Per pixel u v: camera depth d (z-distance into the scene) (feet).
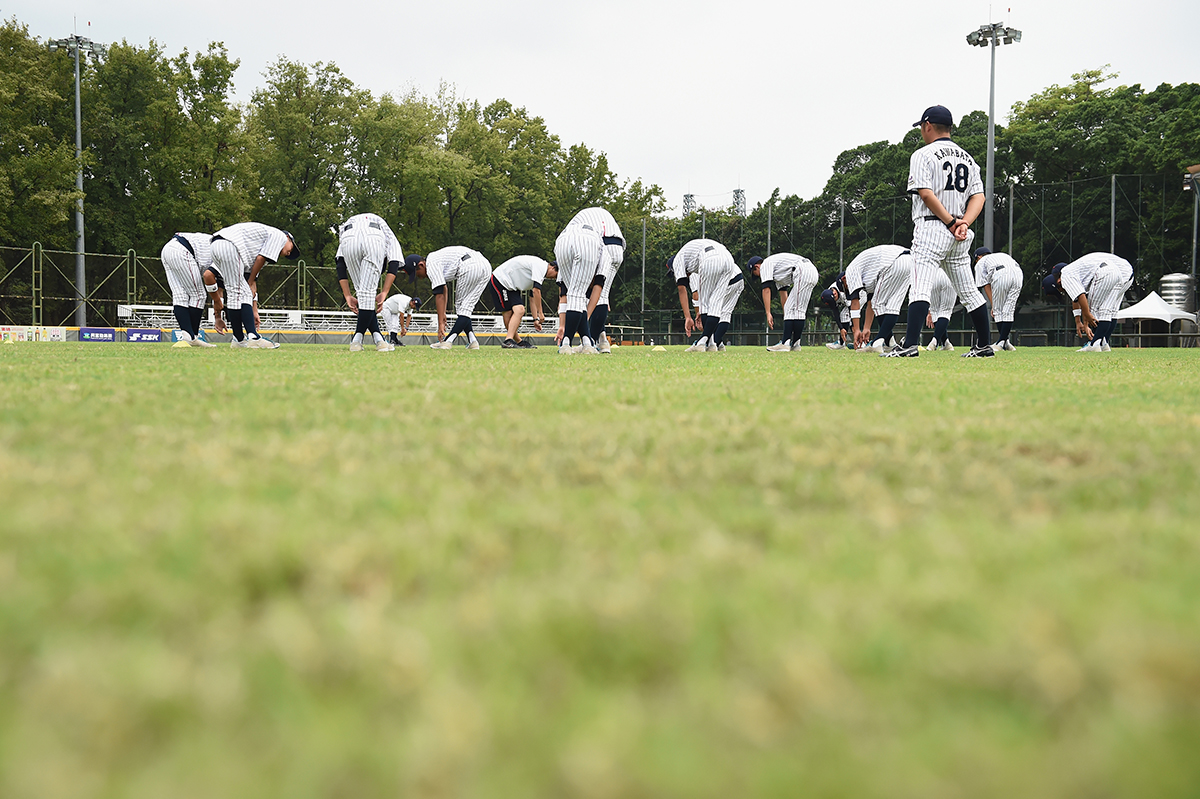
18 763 1.70
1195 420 8.59
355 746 1.79
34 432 6.88
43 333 74.54
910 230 131.64
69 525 3.62
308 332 100.63
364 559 3.15
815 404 10.39
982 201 29.99
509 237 133.18
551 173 143.02
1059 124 123.13
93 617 2.52
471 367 19.84
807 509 4.30
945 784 1.64
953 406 10.18
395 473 5.19
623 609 2.58
